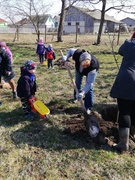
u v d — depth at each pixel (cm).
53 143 216
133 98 193
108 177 175
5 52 299
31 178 173
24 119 262
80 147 210
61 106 299
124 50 205
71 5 1266
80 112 284
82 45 1100
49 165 187
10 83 315
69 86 399
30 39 1439
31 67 258
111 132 226
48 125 250
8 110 286
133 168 185
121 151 204
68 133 232
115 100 329
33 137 226
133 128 225
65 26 3019
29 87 258
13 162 190
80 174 178
